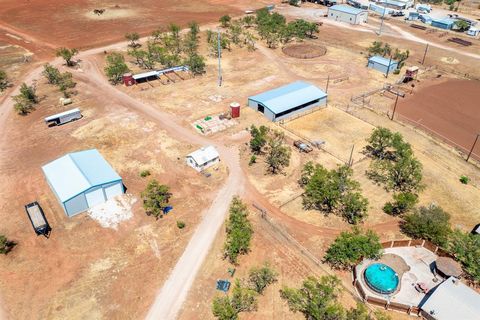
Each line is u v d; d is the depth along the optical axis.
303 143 69.44
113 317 41.12
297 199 57.81
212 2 168.12
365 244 45.28
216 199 57.38
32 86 90.50
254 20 136.25
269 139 67.12
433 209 51.66
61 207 55.00
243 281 45.00
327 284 42.47
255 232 51.84
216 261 47.66
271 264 47.25
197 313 41.66
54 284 44.41
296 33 123.00
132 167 63.59
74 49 103.88
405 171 59.53
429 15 155.88
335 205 56.62
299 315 41.34
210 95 87.81
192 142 70.62
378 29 140.12
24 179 60.50
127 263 47.12
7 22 134.50
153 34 119.50
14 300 42.56
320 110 83.06
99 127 74.44
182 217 53.94
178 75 97.62
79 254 48.09
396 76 101.81
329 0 166.25
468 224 53.97
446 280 42.75
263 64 106.00
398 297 42.97
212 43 116.31
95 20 139.50
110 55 104.75
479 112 85.00
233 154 67.69
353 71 103.69
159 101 84.62
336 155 68.00
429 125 79.38
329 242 50.62
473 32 134.62
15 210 54.44
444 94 92.88
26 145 69.12
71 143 69.62
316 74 101.12
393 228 52.94
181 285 44.59
